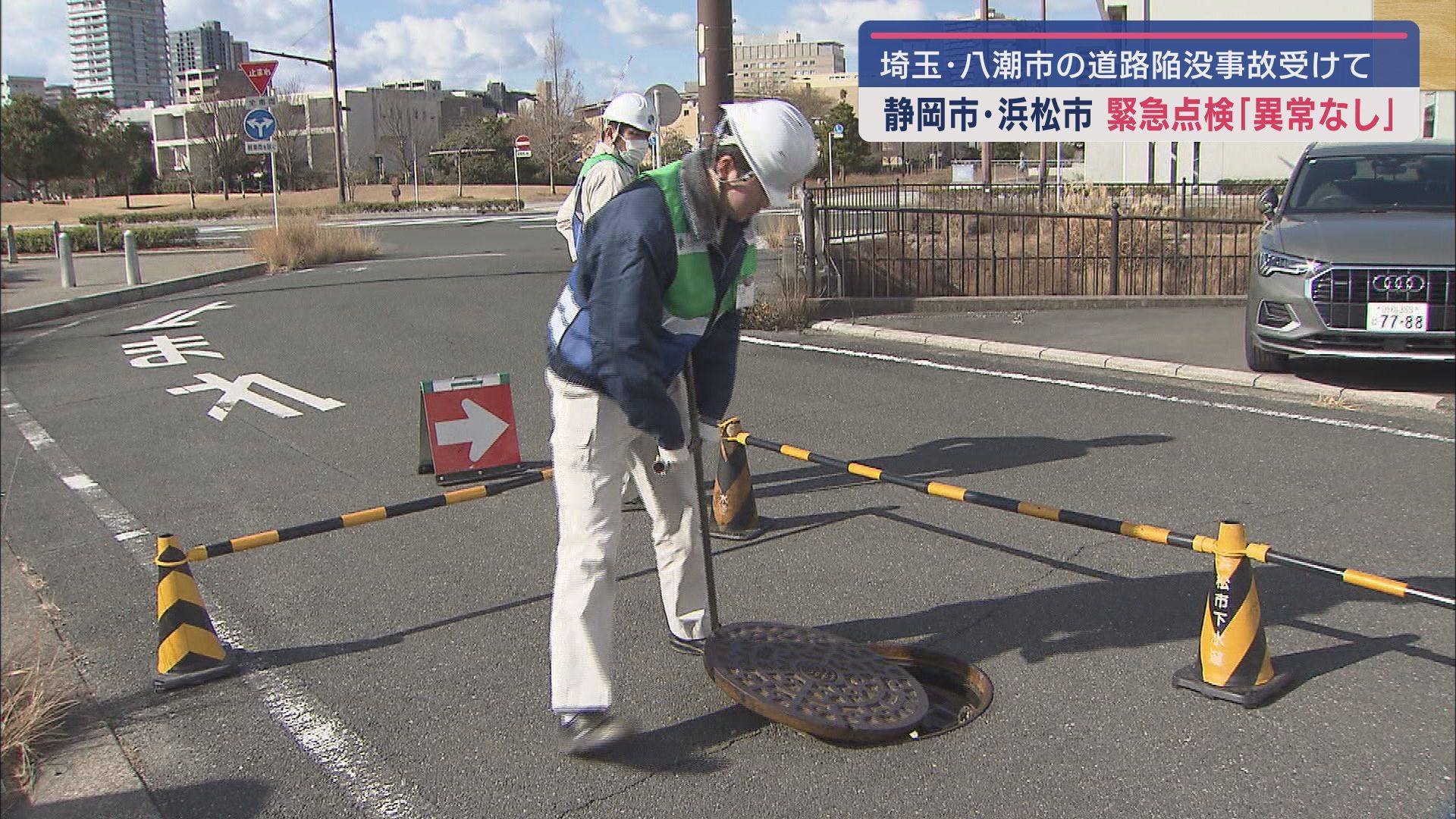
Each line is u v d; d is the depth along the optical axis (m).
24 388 9.27
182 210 40.44
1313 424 7.02
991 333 10.50
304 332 11.34
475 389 6.30
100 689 3.86
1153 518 5.29
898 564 4.79
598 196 5.79
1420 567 4.57
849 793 3.06
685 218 2.99
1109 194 20.92
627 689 3.70
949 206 19.33
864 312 11.80
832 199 18.66
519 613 4.39
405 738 3.45
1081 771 3.13
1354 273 7.54
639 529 5.35
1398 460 6.16
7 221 34.78
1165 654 3.86
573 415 3.18
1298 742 3.26
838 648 3.70
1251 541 4.93
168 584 3.89
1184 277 13.73
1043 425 7.15
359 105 72.69
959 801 3.01
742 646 3.66
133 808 3.12
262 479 6.44
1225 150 25.92
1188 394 8.01
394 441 7.18
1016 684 3.67
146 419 8.00
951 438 6.87
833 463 4.73
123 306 14.20
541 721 3.53
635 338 2.93
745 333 10.88
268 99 19.09
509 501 5.88
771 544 5.10
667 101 9.25
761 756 3.27
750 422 7.34
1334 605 4.23
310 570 4.91
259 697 3.75
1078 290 13.65
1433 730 3.30
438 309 12.62
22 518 5.85
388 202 39.81
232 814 3.07
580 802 3.06
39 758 3.42
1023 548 4.95
